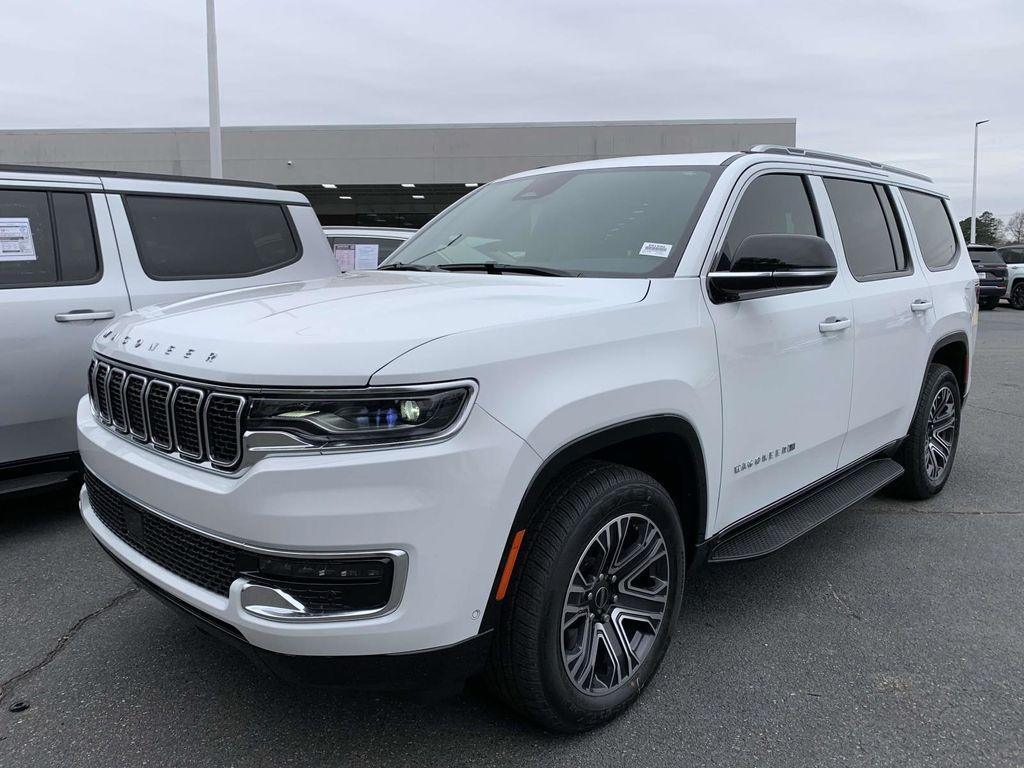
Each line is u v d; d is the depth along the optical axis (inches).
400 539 74.4
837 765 91.8
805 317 126.0
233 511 76.3
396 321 83.8
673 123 1061.1
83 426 107.3
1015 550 160.1
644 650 102.8
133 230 180.7
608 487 91.7
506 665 86.7
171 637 120.3
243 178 1098.7
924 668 113.7
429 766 90.8
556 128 1079.0
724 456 110.7
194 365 82.6
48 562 149.8
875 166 171.6
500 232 131.9
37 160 1074.7
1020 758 93.4
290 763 91.1
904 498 190.7
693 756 93.2
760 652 118.0
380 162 1099.9
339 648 75.6
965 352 194.4
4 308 157.1
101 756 91.9
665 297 102.7
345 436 73.9
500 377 80.1
